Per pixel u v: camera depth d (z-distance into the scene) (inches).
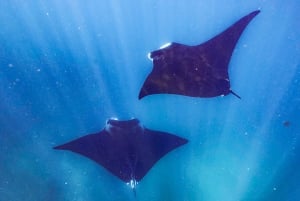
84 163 318.3
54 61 517.0
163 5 533.3
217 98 385.4
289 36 484.7
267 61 466.3
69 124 420.8
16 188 293.3
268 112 389.4
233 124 368.5
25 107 435.5
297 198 262.4
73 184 296.8
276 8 488.1
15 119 403.9
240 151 331.9
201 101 387.5
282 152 328.2
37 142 373.4
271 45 480.7
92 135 209.2
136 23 549.6
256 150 332.2
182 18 544.4
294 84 434.3
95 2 531.2
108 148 196.1
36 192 289.0
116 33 536.7
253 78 443.2
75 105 441.7
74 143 209.3
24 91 470.3
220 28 540.7
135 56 543.5
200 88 182.4
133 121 191.5
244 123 371.9
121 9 529.0
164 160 305.6
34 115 418.9
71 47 543.8
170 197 270.1
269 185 283.9
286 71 452.1
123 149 191.3
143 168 194.5
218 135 351.9
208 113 379.6
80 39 539.2
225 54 187.6
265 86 432.5
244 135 354.0
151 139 208.7
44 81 489.7
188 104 388.5
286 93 424.8
